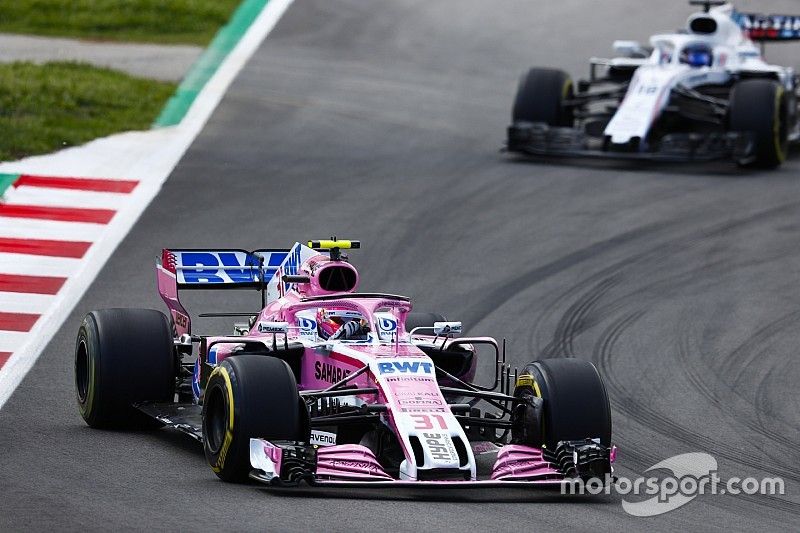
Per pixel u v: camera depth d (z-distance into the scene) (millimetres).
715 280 58844
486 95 97688
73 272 58156
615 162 80750
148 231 64500
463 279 58719
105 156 76562
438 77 102312
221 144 81812
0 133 77375
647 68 81312
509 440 38688
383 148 82438
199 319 53688
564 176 76250
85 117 84812
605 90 100500
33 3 119562
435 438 32406
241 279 43406
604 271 59875
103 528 29500
